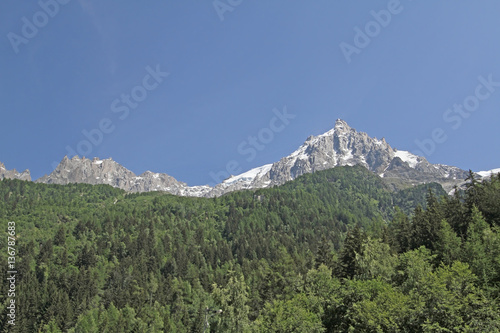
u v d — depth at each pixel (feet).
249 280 519.19
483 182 393.70
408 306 185.68
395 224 449.89
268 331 210.38
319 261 361.10
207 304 476.54
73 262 652.89
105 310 505.66
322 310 224.94
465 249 268.41
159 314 495.82
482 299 183.83
